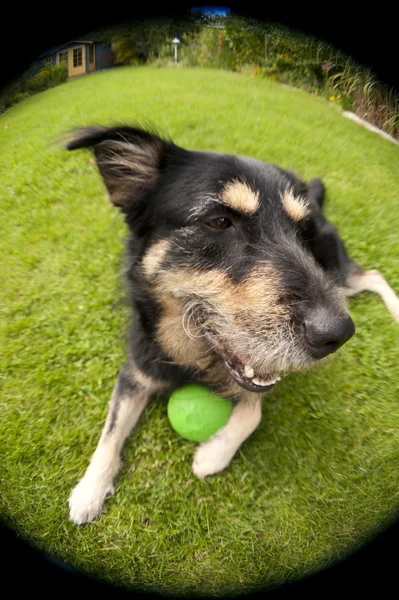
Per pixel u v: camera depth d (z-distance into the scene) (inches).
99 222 26.2
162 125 34.6
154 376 15.9
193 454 15.7
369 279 22.2
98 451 15.1
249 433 15.6
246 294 12.4
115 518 14.2
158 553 13.6
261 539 13.9
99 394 17.7
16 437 16.3
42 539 14.0
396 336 20.2
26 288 22.3
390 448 16.3
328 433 16.6
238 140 34.1
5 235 25.5
